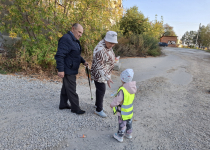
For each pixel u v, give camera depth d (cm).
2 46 680
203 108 423
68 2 724
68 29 689
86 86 579
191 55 1498
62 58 292
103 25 826
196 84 639
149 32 1684
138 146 261
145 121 349
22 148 231
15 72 579
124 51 1232
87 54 838
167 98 496
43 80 555
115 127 310
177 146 264
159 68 912
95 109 381
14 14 575
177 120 357
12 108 343
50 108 359
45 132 269
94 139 269
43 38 618
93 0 684
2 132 260
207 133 305
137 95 519
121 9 882
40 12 625
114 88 594
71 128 290
